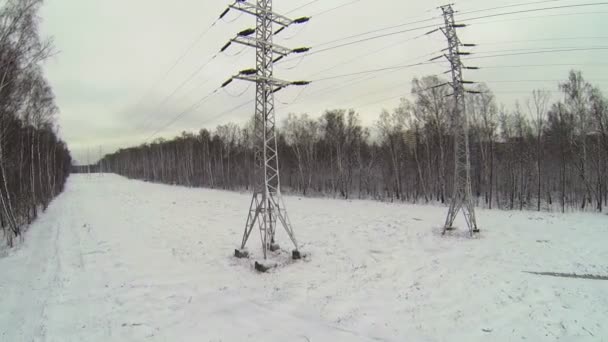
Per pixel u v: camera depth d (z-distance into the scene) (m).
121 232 19.17
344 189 48.88
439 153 40.28
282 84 13.12
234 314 8.26
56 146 53.00
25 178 27.98
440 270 11.51
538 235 16.50
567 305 8.55
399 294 9.48
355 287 10.03
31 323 7.86
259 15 12.53
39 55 18.78
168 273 11.55
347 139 51.12
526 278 10.56
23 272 12.09
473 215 16.77
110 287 10.21
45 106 29.19
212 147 79.81
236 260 12.84
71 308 8.64
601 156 33.16
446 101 40.44
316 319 7.95
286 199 40.31
